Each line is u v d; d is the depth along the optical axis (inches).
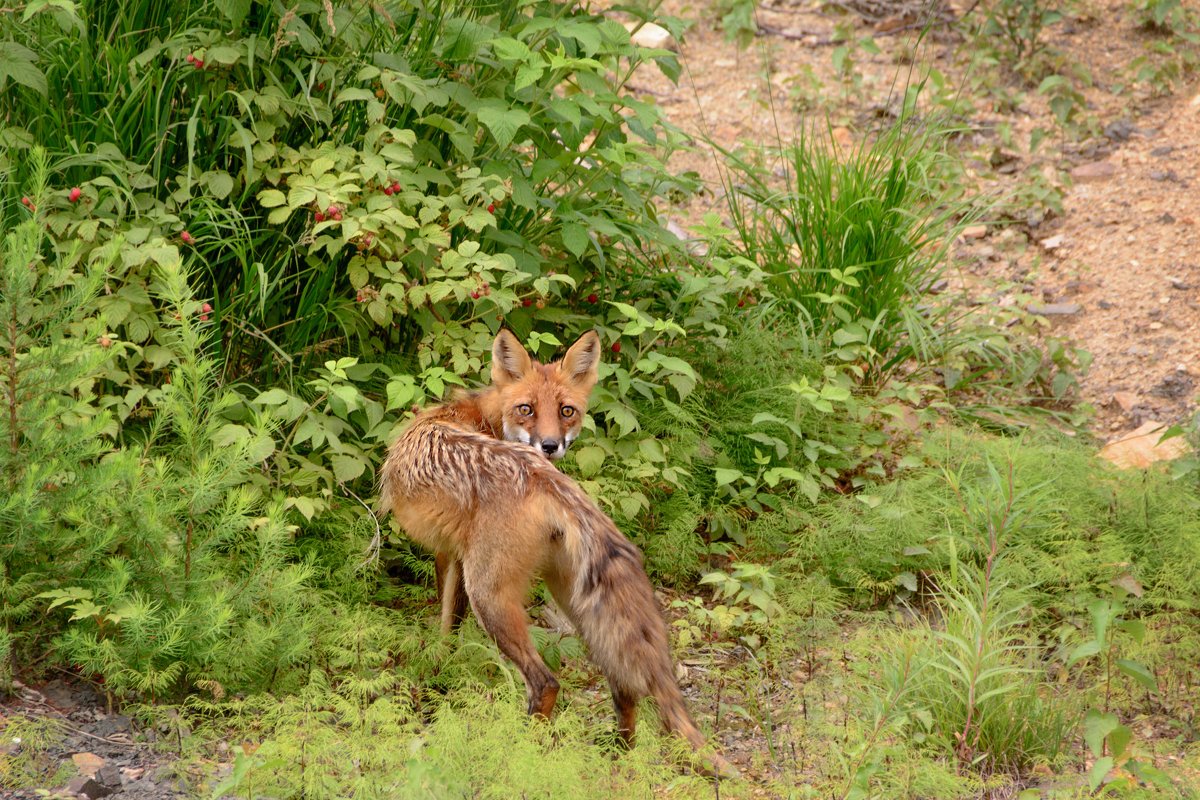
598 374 416.5
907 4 899.4
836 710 352.2
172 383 365.1
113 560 312.2
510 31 438.3
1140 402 549.6
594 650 318.7
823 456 486.3
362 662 342.3
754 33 869.8
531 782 273.4
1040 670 354.3
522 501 332.2
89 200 378.0
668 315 490.0
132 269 382.3
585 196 494.3
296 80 422.0
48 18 401.1
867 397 513.0
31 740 285.9
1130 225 666.2
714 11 913.5
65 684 324.8
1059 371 576.4
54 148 393.7
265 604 341.7
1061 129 751.7
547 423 393.7
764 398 483.8
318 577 384.5
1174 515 431.8
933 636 353.7
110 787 278.7
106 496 319.6
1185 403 541.6
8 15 396.8
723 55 870.4
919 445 500.4
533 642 344.2
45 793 269.1
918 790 304.7
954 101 676.7
